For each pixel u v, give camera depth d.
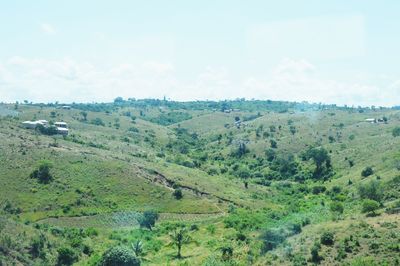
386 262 70.12
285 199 176.38
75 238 110.00
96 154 179.62
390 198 118.50
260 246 92.81
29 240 97.62
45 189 143.88
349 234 82.25
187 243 112.75
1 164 149.50
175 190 159.38
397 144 197.75
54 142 182.88
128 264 92.19
